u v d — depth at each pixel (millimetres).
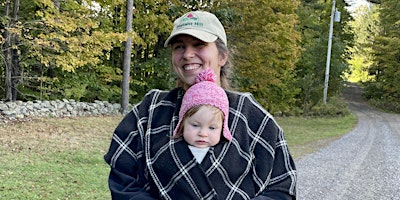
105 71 16281
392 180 7715
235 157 1466
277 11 14617
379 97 37969
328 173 8086
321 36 29328
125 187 1506
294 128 17250
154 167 1484
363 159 9914
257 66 14469
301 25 26938
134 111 1664
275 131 1557
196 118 1449
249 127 1544
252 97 1644
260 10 13742
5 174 5770
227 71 1720
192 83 1587
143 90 18141
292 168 1531
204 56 1579
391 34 35281
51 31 11719
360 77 53750
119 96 17234
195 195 1416
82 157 7473
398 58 34312
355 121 22453
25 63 12633
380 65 36562
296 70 26219
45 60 11656
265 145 1522
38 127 10398
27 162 6664
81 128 10969
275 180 1509
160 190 1447
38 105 12195
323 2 34375
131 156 1566
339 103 26688
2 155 7039
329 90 29859
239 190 1448
